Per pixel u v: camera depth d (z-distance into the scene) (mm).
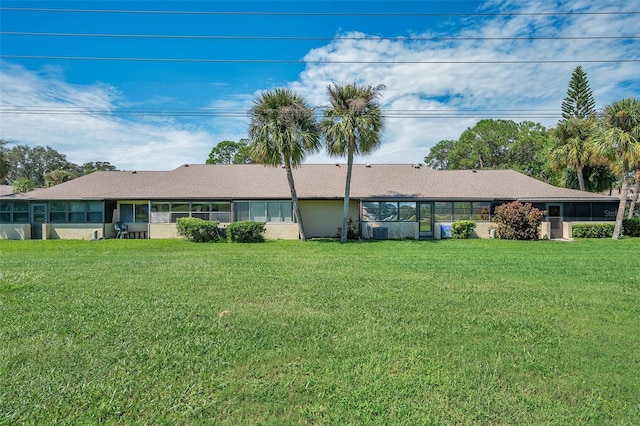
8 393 3279
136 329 4969
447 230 20641
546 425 2891
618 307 6191
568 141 25594
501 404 3170
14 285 7496
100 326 5078
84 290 7316
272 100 17953
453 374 3717
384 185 22562
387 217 20922
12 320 5324
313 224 21516
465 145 43844
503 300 6648
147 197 20453
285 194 21031
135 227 21406
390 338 4699
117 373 3686
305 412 3031
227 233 18281
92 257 12492
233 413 3033
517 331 4992
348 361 4004
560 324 5285
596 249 14773
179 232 19438
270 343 4504
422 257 12539
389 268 10188
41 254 13305
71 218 20750
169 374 3682
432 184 22844
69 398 3215
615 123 19172
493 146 42875
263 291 7285
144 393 3316
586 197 20797
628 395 3328
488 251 14273
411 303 6418
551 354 4219
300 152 18328
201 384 3490
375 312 5844
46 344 4418
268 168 24953
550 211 21000
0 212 20656
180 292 7188
